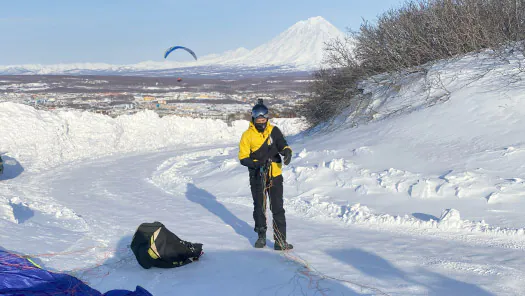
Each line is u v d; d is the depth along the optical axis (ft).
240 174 37.86
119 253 18.56
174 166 51.44
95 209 29.68
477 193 24.75
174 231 22.89
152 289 14.74
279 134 19.43
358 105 50.70
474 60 41.29
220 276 15.87
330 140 42.80
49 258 17.22
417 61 46.57
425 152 31.99
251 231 22.85
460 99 37.01
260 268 16.67
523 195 23.48
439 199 25.25
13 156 59.00
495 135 31.17
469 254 17.53
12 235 19.83
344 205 26.99
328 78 61.21
